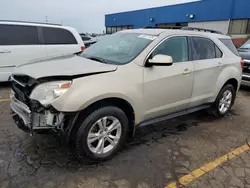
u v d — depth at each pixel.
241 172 2.76
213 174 2.70
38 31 6.24
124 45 3.36
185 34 3.61
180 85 3.44
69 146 2.65
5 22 5.82
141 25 28.89
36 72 2.54
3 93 5.52
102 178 2.54
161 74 3.14
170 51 3.34
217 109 4.39
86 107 2.49
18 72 2.77
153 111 3.23
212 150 3.26
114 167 2.75
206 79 3.88
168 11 25.14
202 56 3.85
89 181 2.48
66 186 2.38
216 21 20.73
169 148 3.25
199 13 22.03
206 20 21.56
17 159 2.78
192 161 2.95
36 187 2.34
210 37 4.09
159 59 2.89
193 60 3.66
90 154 2.69
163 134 3.70
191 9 22.72
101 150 2.78
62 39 6.64
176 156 3.05
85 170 2.66
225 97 4.51
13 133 3.40
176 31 3.54
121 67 2.82
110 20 34.62
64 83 2.38
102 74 2.64
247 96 6.27
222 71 4.21
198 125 4.14
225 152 3.22
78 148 2.59
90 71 2.57
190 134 3.75
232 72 4.38
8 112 4.21
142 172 2.68
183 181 2.56
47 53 6.37
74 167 2.70
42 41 6.28
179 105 3.58
